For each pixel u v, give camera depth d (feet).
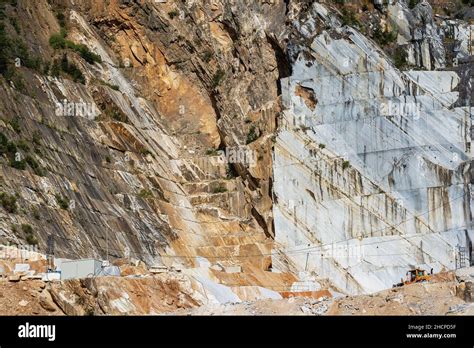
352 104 356.79
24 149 314.35
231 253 352.49
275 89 372.38
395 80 356.79
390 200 348.38
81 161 336.90
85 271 278.87
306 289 340.18
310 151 355.56
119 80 381.40
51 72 357.20
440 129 352.08
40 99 340.39
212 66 386.32
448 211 345.31
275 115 365.81
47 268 275.59
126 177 349.82
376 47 363.56
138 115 374.43
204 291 299.38
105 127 357.20
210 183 369.30
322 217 350.64
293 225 352.08
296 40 365.40
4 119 315.78
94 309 268.41
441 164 349.20
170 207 356.18
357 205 349.61
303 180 354.54
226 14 385.91
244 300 311.47
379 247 345.51
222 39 387.55
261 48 376.48
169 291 287.69
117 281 276.00
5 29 349.41
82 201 323.37
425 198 346.74
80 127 349.00
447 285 270.05
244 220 362.33
